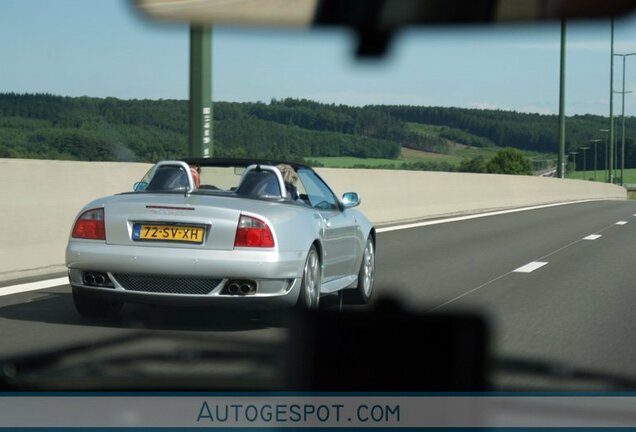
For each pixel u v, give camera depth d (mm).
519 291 10484
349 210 9680
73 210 12227
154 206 7598
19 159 11359
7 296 9320
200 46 13695
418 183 26984
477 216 28234
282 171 8531
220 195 7977
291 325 7785
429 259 14289
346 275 9164
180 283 7508
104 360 6266
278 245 7523
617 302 9656
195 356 6426
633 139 139125
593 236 19969
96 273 7672
